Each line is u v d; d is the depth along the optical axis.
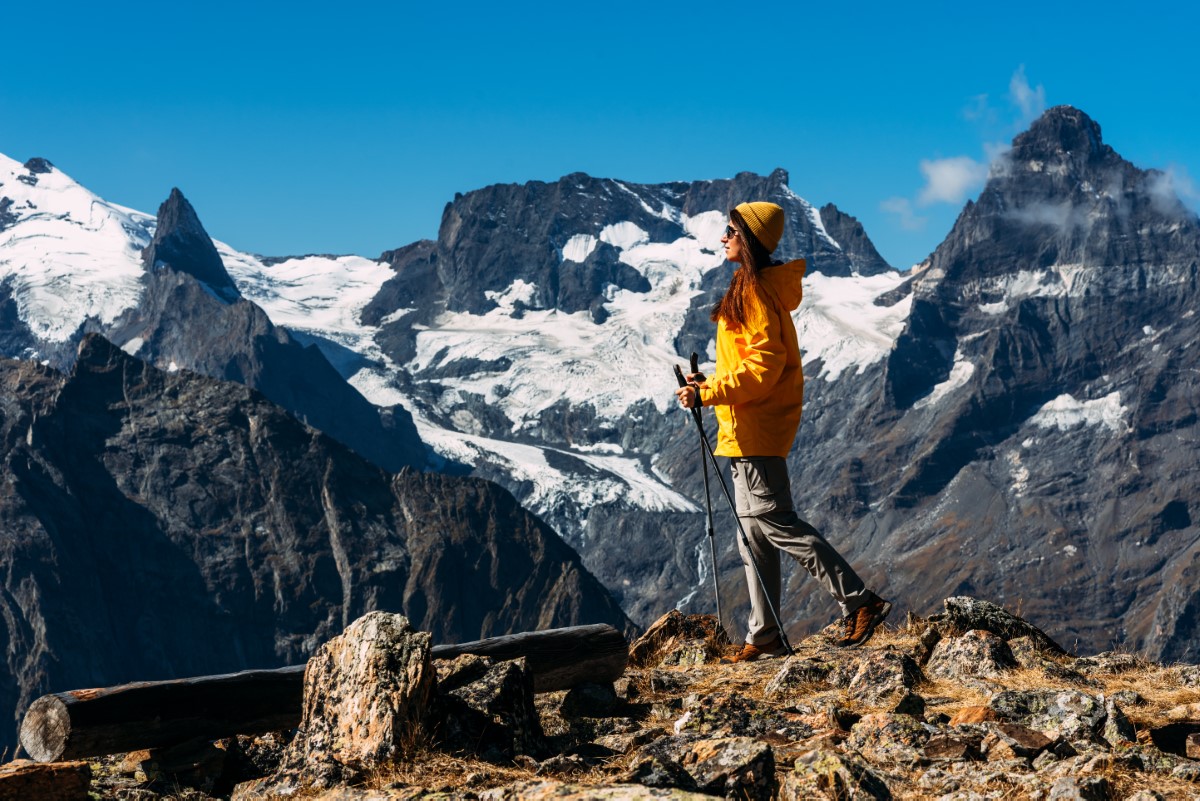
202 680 4.37
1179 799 3.62
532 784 3.42
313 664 4.29
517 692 4.37
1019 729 4.30
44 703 4.17
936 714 4.73
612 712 5.21
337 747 4.09
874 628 5.35
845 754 3.65
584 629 5.25
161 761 4.29
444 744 4.11
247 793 3.95
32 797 3.84
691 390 5.18
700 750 3.82
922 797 3.81
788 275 5.18
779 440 5.28
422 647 4.12
